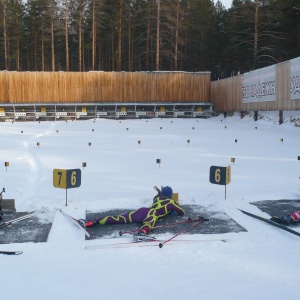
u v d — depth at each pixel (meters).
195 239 4.84
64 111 38.09
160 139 19.25
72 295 3.13
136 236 4.84
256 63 37.91
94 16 43.00
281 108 26.56
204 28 47.78
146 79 39.03
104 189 7.82
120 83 38.62
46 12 45.41
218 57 50.31
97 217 5.87
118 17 44.94
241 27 43.66
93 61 42.84
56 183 6.48
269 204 6.52
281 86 26.45
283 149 15.01
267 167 10.76
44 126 28.81
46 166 10.86
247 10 39.22
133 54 53.00
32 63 56.44
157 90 39.31
